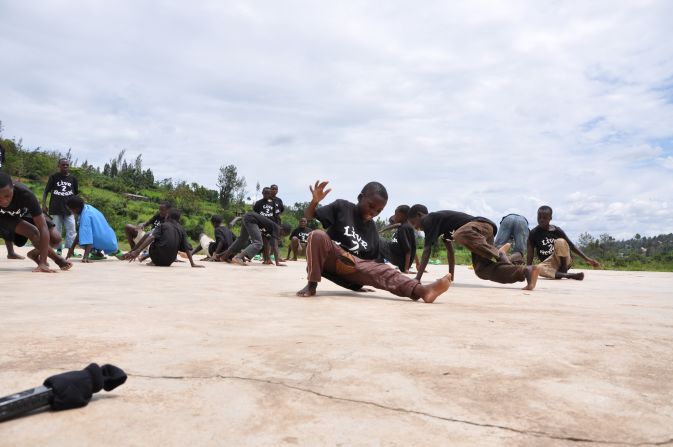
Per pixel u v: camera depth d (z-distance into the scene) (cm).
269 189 1213
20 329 251
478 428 132
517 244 869
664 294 552
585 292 571
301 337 245
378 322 295
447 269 1201
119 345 220
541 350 222
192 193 6706
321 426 131
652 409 148
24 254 1011
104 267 770
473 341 240
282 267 995
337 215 450
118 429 127
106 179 7669
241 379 171
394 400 152
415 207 645
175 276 648
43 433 124
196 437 123
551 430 131
